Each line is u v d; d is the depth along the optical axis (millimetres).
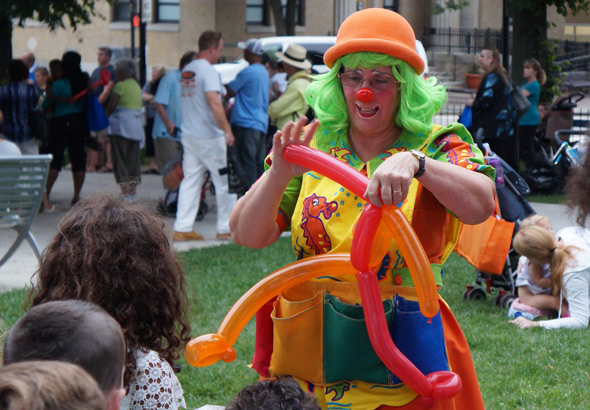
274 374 2422
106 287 2117
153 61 26156
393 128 2391
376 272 2285
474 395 2414
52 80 10086
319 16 27438
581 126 14516
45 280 2176
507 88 9789
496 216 5730
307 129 2219
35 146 9258
